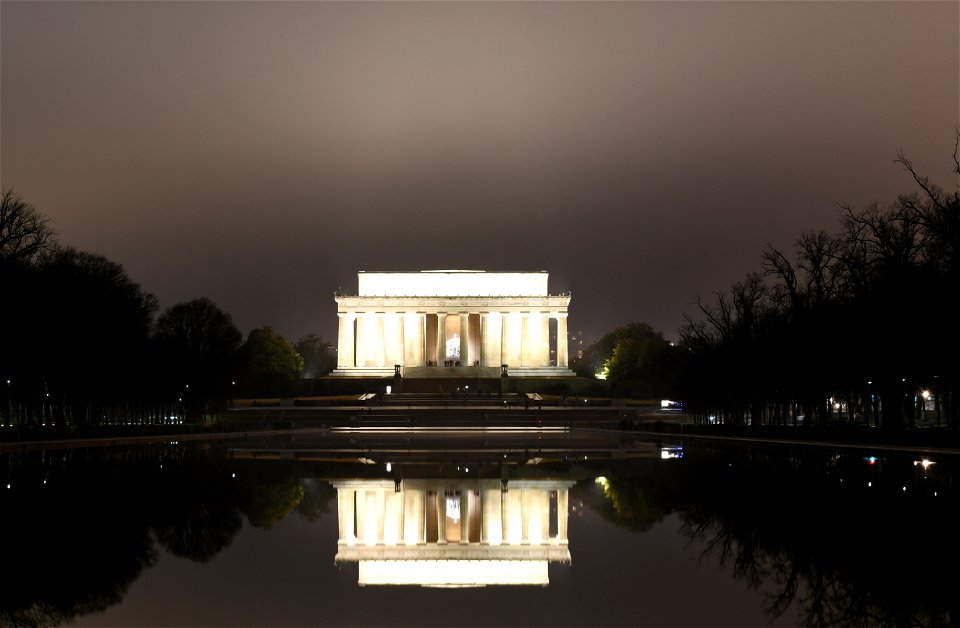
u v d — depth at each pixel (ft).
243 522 155.53
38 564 121.19
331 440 413.80
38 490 196.54
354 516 162.81
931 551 125.59
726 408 478.18
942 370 310.65
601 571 118.32
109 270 468.75
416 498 186.19
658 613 98.37
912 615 95.20
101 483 211.61
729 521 152.25
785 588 107.55
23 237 355.15
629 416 556.10
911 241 328.08
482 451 332.80
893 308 312.91
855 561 120.16
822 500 174.29
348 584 112.16
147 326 495.41
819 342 364.79
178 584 111.04
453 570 119.96
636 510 167.12
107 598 103.96
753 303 462.19
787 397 425.28
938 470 232.12
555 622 95.30
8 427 383.04
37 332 344.90
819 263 384.27
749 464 258.78
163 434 429.38
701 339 469.98
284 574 117.29
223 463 274.57
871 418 518.78
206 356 538.06
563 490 198.80
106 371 403.95
